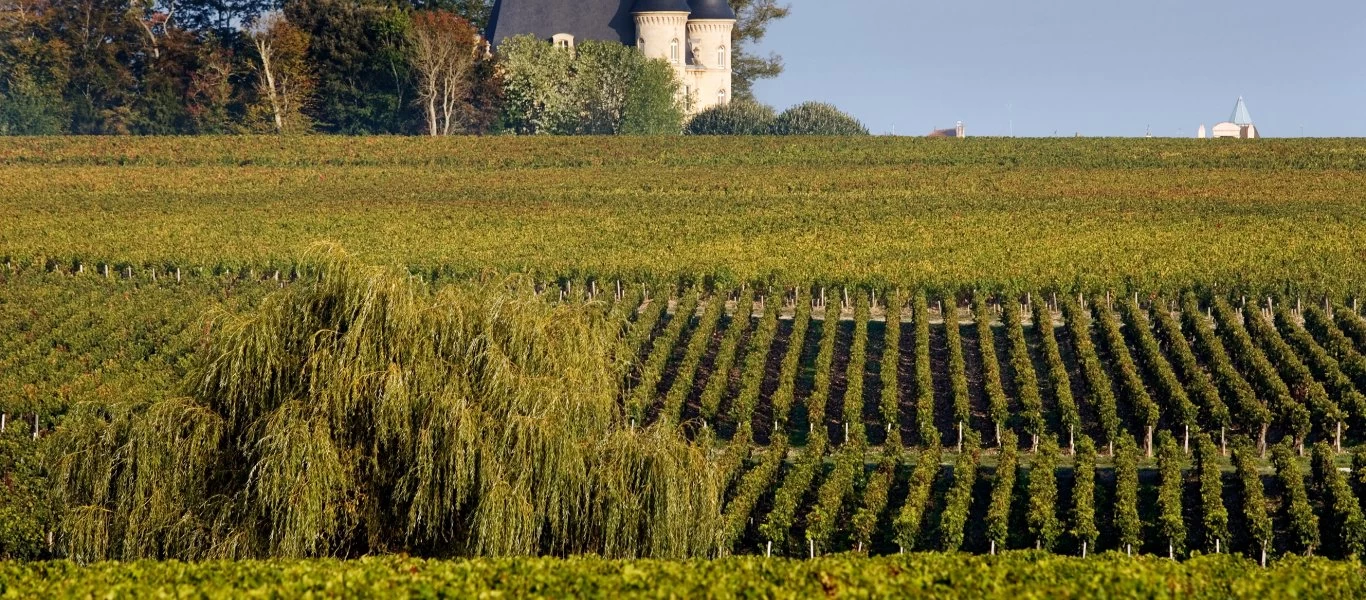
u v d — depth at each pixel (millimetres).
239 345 104688
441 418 103688
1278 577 89188
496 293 111938
